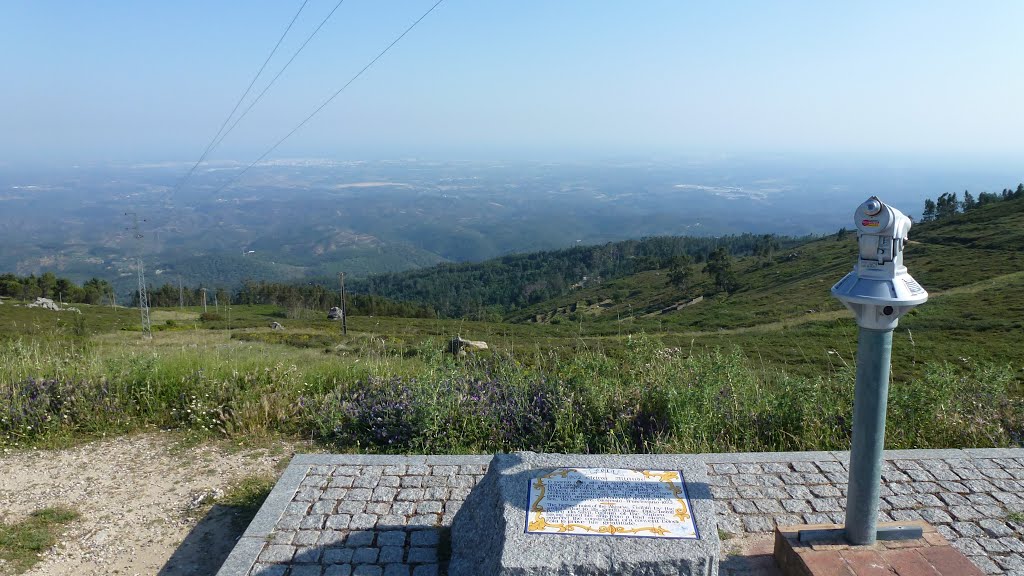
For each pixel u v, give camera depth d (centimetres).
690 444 514
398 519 378
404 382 686
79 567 373
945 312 3353
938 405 566
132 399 651
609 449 527
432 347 786
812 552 305
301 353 1576
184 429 611
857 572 289
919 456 461
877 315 287
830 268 6494
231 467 522
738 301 5753
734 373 630
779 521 375
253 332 3531
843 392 633
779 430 557
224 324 4509
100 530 418
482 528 316
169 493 474
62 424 604
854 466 308
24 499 464
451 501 402
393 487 420
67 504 456
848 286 292
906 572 290
